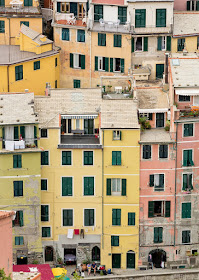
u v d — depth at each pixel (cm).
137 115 14788
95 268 14925
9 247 11062
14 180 14450
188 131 14812
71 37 16625
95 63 16612
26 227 14688
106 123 14612
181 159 14888
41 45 16262
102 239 15012
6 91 15938
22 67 16050
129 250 15088
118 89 15450
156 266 15262
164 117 15125
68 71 16800
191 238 15200
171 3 16275
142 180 14850
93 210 14912
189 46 16550
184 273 14912
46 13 17250
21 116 14375
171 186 14938
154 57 16462
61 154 14675
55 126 14562
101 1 16425
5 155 14325
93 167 14738
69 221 14938
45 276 14025
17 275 11738
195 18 16625
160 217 15038
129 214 14950
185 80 14900
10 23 16725
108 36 16412
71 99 15000
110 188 14838
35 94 16388
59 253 15038
